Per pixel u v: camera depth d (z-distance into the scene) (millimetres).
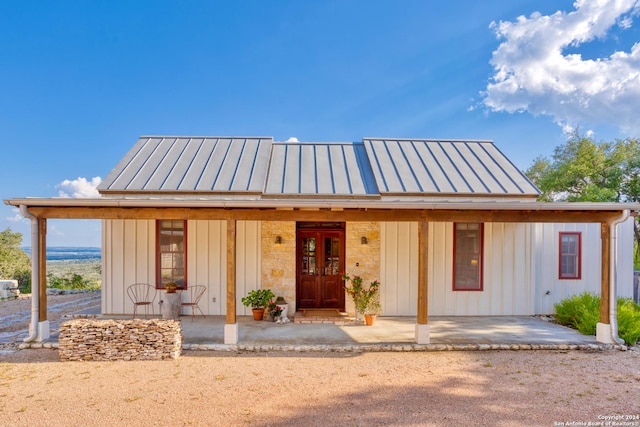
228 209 6066
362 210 6137
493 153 10102
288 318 8055
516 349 6039
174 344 5512
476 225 8555
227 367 5168
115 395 4219
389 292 8406
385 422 3609
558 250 8648
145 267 8359
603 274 6379
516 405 3998
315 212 6113
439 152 10078
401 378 4770
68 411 3809
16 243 24703
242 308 8406
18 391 4336
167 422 3584
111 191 8055
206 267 8391
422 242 6141
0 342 6320
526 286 8555
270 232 8461
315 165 9477
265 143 10375
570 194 19703
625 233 8570
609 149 18703
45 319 6348
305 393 4289
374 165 9250
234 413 3779
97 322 5633
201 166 9086
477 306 8477
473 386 4516
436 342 6230
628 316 6500
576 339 6445
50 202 5801
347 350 5926
